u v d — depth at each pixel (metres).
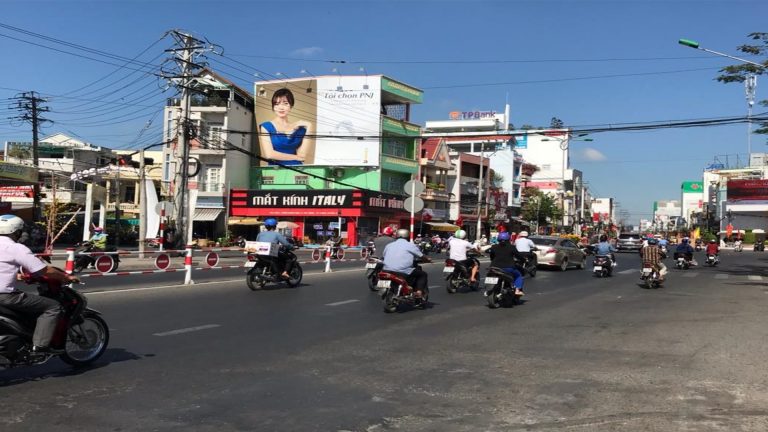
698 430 4.79
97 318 6.80
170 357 7.22
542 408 5.37
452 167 60.19
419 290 11.87
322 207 46.88
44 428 4.64
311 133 50.19
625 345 8.41
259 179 51.34
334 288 15.33
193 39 25.62
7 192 29.98
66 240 42.84
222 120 47.72
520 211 77.19
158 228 26.38
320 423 4.89
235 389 5.87
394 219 50.25
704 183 106.38
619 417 5.11
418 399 5.62
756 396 5.78
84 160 57.06
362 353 7.68
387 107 55.03
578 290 16.64
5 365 5.85
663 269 17.56
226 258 28.23
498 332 9.44
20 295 5.82
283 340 8.44
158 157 58.25
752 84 19.80
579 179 116.19
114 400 5.43
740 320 10.91
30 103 45.75
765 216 67.88
